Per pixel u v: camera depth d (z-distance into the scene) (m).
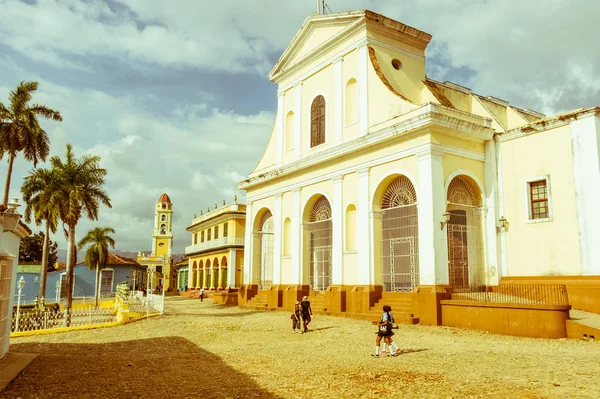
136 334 15.21
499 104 23.38
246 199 28.22
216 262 47.09
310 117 24.00
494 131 18.58
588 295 15.00
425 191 16.83
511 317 13.55
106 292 50.56
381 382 7.77
